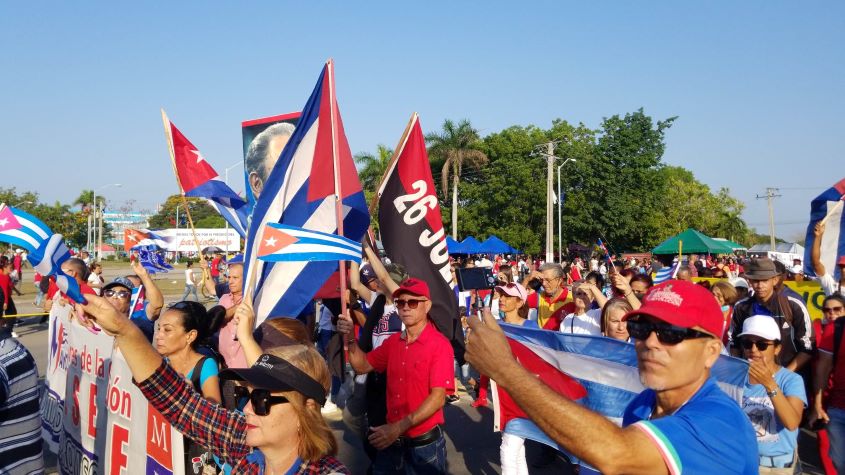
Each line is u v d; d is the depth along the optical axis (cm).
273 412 217
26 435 342
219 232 4784
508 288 705
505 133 5431
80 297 261
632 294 575
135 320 580
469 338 182
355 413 455
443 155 5116
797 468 425
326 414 775
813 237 719
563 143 5184
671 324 193
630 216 5156
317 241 393
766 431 421
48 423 557
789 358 614
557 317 729
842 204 705
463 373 985
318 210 454
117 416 409
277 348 233
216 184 585
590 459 165
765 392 425
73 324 494
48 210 4272
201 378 370
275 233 389
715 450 175
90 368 457
